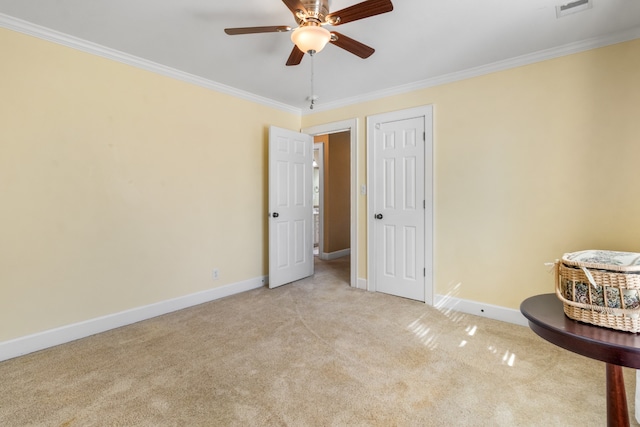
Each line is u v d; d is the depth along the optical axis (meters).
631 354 0.81
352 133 3.77
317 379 1.89
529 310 1.11
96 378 1.90
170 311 2.99
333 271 4.65
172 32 2.28
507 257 2.77
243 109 3.61
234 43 2.44
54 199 2.31
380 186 3.56
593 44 2.34
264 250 3.91
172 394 1.75
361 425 1.51
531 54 2.58
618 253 1.14
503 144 2.76
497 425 1.51
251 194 3.74
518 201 2.70
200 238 3.23
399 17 2.05
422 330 2.59
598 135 2.35
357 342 2.38
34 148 2.22
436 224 3.16
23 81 2.17
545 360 2.11
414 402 1.68
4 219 2.12
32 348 2.22
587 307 0.96
